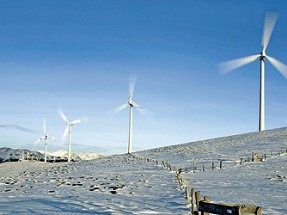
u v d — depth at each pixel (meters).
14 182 43.72
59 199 24.75
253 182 31.41
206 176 37.75
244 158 51.97
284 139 66.50
